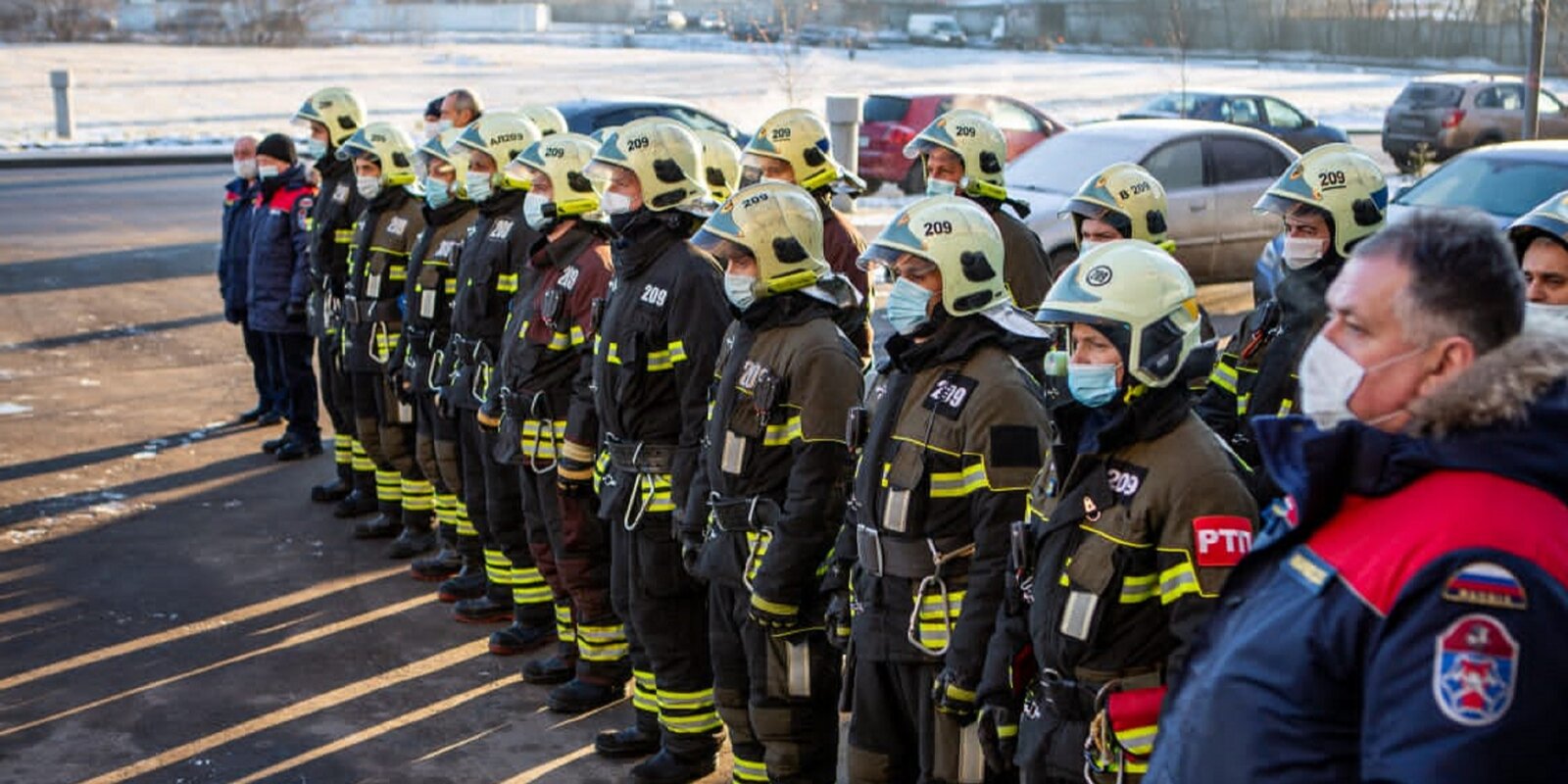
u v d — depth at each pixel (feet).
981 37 209.67
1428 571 6.39
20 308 44.83
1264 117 69.77
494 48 189.47
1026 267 20.01
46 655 20.86
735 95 120.98
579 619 19.19
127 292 47.34
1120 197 17.48
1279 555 7.25
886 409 12.59
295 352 30.50
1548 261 13.96
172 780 17.17
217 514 27.32
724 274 15.58
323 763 17.62
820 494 13.92
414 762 17.67
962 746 12.17
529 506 19.83
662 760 16.99
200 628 21.90
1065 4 195.62
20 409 34.22
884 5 214.69
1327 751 6.73
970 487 12.01
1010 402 11.94
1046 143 45.83
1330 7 163.12
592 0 269.64
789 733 14.78
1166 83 133.90
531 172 19.24
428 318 22.76
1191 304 10.33
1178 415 10.24
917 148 20.08
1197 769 7.16
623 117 56.03
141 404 34.94
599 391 16.79
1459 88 76.84
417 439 23.77
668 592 16.53
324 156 27.07
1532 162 36.35
